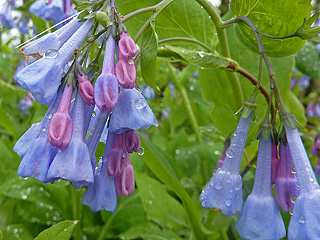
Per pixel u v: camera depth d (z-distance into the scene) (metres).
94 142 0.08
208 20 0.16
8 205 0.21
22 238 0.18
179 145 0.29
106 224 0.20
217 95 0.19
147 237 0.17
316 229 0.07
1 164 0.23
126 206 0.20
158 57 0.13
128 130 0.08
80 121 0.08
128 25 0.15
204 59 0.12
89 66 0.08
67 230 0.10
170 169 0.15
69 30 0.08
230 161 0.08
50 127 0.07
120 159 0.08
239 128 0.09
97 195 0.08
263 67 0.17
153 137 0.33
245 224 0.08
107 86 0.07
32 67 0.08
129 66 0.08
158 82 0.32
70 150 0.07
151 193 0.19
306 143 0.23
